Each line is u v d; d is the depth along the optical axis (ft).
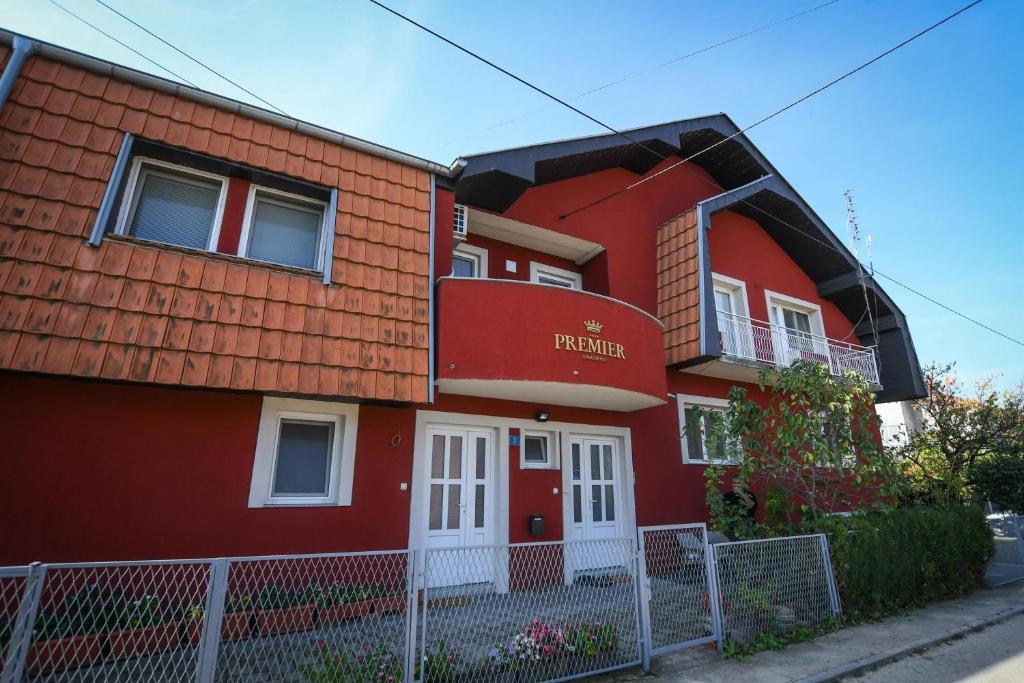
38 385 16.80
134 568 17.07
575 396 26.18
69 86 18.60
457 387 23.76
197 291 18.12
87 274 16.56
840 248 43.62
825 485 27.61
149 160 20.02
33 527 15.96
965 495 39.99
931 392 52.24
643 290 34.99
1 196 16.12
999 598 27.20
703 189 41.73
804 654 17.53
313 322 19.54
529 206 31.81
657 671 15.79
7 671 9.39
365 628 16.81
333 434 22.17
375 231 22.36
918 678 16.01
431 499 24.44
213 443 19.08
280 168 21.35
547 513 26.96
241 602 14.20
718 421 26.12
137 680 13.55
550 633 15.47
